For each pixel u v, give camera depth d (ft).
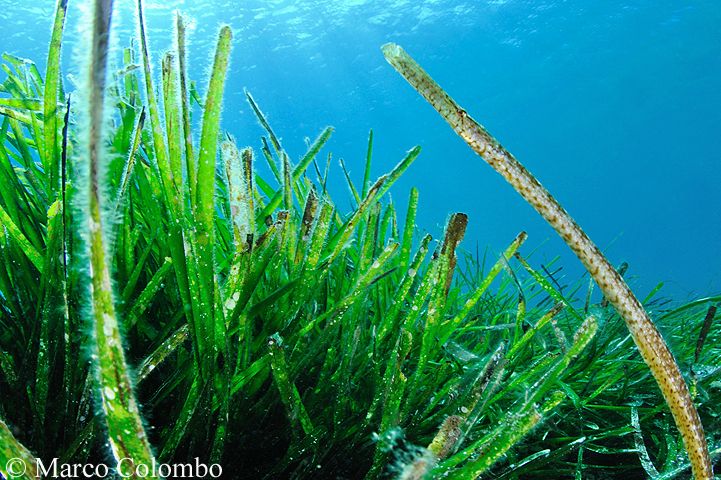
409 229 1.49
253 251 1.13
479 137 0.58
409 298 1.83
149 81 0.95
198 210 0.93
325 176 1.45
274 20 41.47
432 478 0.84
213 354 1.04
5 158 1.38
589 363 1.87
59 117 1.25
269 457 1.28
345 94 57.62
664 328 2.40
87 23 0.38
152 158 1.35
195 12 36.37
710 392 2.05
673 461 1.42
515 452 1.54
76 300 1.17
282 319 1.32
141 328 1.29
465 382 1.28
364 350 1.44
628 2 45.85
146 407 1.18
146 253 1.27
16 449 0.63
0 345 1.32
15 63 1.61
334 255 1.35
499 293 3.12
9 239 1.33
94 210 0.44
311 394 1.35
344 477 1.29
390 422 1.08
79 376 1.13
